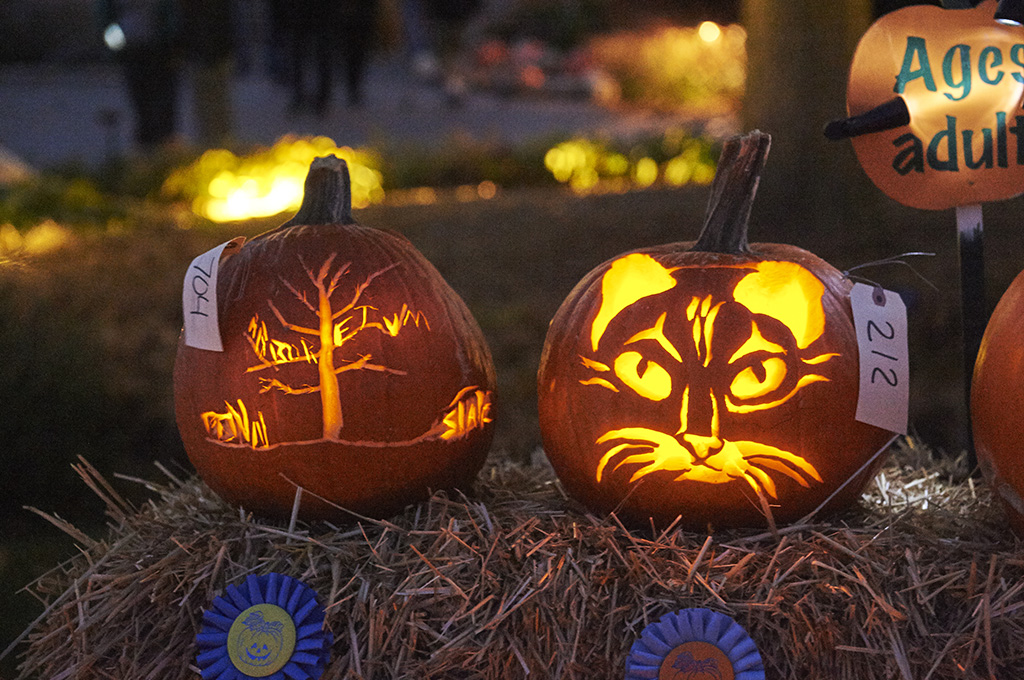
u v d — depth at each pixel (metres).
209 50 5.88
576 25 13.73
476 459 1.30
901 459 1.45
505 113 9.94
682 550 1.18
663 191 4.73
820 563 1.15
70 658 1.21
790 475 1.20
